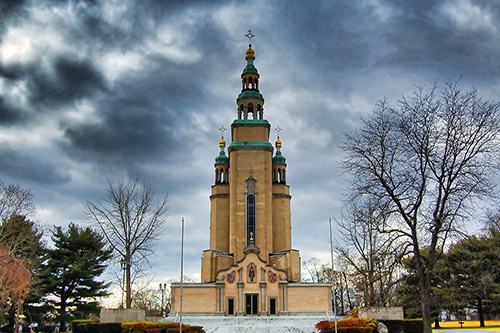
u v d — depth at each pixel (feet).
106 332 156.87
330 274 310.04
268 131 285.43
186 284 225.76
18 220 201.57
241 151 274.36
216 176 289.94
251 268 228.22
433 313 199.11
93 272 219.00
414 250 113.29
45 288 205.98
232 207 267.18
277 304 224.12
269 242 263.29
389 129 117.80
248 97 293.64
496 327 178.50
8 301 171.83
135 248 198.80
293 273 248.93
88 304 218.79
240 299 223.71
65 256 221.46
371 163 118.83
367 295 156.35
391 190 114.93
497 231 166.71
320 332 158.40
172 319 201.98
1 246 148.05
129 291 189.88
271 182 275.18
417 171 114.21
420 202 112.57
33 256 204.85
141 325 150.10
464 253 156.56
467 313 234.17
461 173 108.58
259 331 174.91
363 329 139.44
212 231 275.59
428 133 112.88
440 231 109.60
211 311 222.89
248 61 310.24
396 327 149.69
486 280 156.25
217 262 253.24
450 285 141.79
